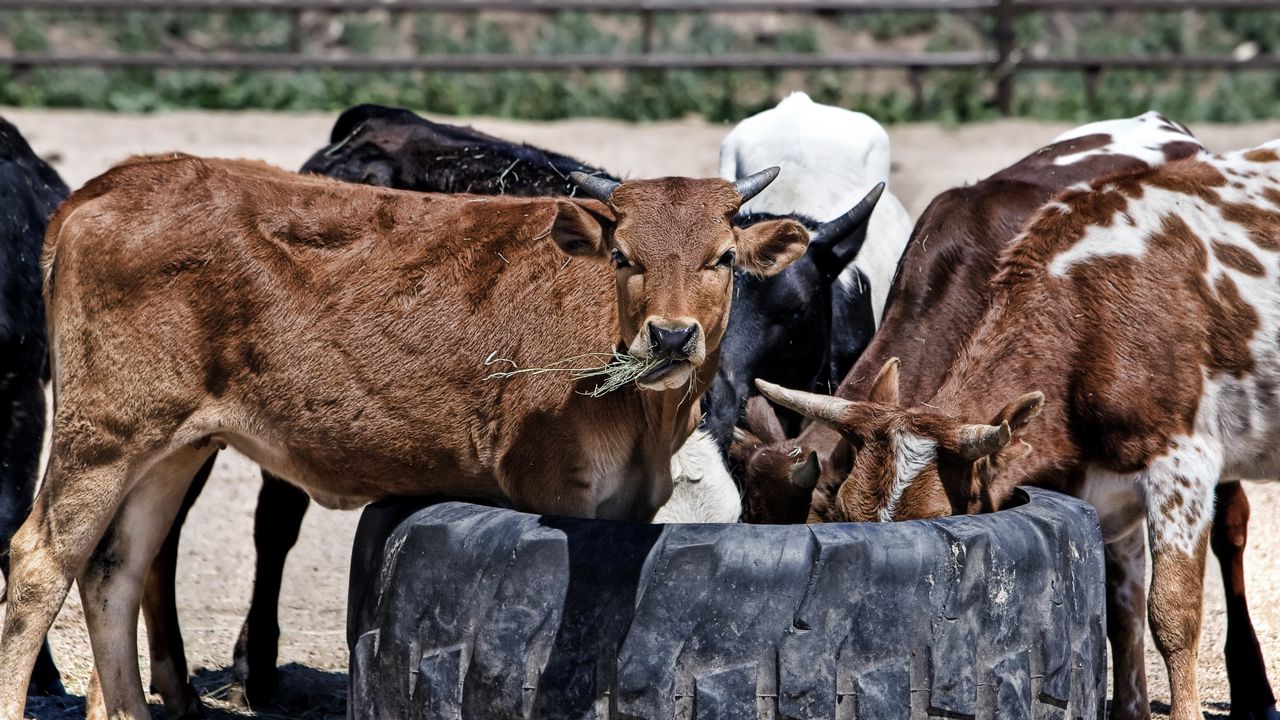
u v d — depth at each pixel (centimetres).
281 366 940
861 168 1475
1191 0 3419
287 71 3631
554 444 910
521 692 773
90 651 1201
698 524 779
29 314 1112
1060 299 1030
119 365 934
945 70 3834
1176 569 999
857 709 757
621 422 912
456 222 952
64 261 949
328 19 4388
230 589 1373
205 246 933
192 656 1211
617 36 4184
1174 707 1009
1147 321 1015
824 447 1049
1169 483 1003
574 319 909
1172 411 1009
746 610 755
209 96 3375
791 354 1248
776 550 760
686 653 755
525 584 778
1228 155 1120
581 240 867
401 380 935
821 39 4441
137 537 990
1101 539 878
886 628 761
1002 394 1019
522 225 946
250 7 3372
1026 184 1223
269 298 934
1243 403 1045
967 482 909
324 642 1270
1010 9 3450
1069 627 823
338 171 1362
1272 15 4391
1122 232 1042
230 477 1619
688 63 3447
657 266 817
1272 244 1055
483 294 933
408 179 1345
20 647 938
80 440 943
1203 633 1289
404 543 828
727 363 1212
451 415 936
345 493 988
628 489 941
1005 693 782
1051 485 1024
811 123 1491
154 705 1109
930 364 1090
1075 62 3497
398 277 940
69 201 972
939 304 1109
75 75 3556
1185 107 3544
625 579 762
